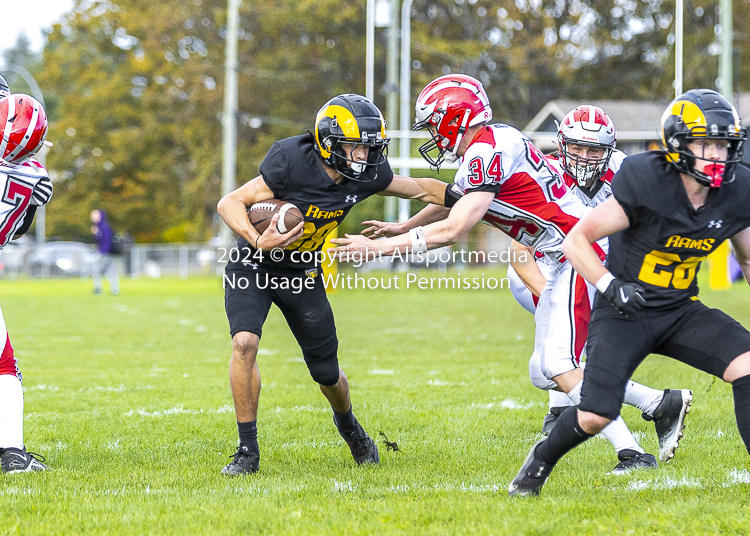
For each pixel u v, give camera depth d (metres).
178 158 142.50
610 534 10.53
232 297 14.84
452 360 29.09
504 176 14.02
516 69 132.75
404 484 13.59
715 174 11.27
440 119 14.32
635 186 11.66
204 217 135.25
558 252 14.72
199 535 10.82
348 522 11.23
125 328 41.09
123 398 22.39
